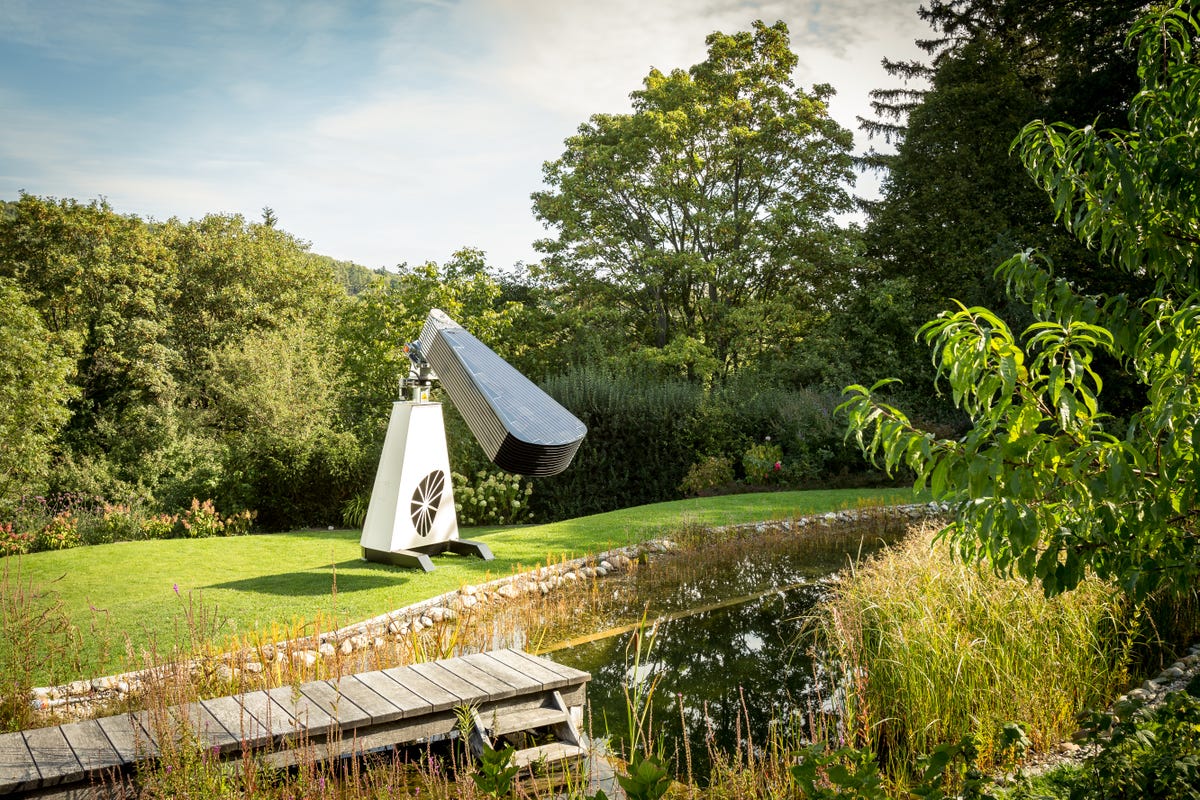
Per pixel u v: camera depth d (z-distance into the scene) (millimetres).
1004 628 4711
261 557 9953
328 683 4340
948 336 2234
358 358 21141
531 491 15094
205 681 4621
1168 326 2418
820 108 23000
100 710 4637
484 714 4137
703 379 21094
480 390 7383
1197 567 2258
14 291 17219
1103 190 2590
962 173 21828
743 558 9875
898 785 3643
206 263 29000
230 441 16562
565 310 23156
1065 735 4121
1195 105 2412
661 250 22203
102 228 25625
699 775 4133
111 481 18094
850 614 5469
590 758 4098
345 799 3555
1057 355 2281
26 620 5453
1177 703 2451
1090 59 17922
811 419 17266
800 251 22828
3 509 15242
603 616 7336
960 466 2242
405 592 7430
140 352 24719
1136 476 2211
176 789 3092
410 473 8641
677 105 22406
